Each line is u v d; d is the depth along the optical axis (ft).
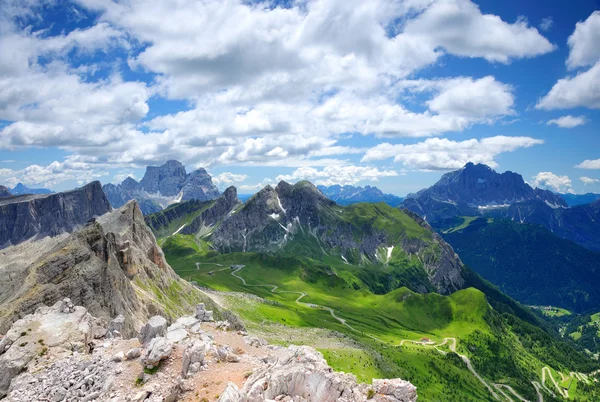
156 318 204.33
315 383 136.87
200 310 255.91
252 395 134.21
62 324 225.97
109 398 155.43
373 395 141.28
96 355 192.85
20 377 184.44
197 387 154.92
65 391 167.02
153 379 163.73
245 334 233.35
